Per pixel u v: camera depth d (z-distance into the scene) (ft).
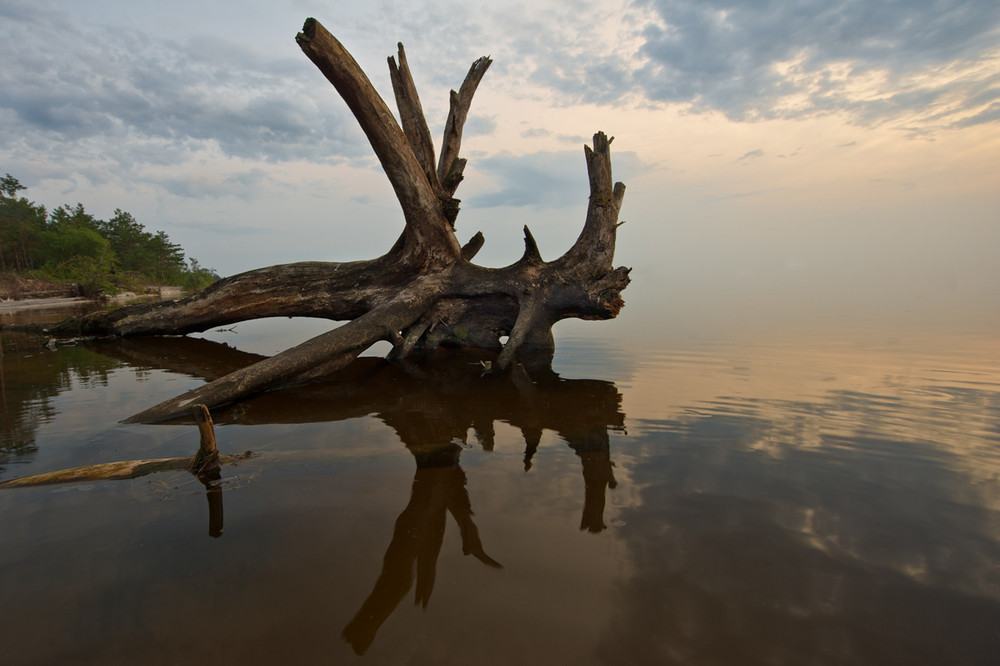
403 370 22.49
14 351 28.81
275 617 5.74
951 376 18.01
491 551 7.09
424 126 28.63
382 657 5.15
